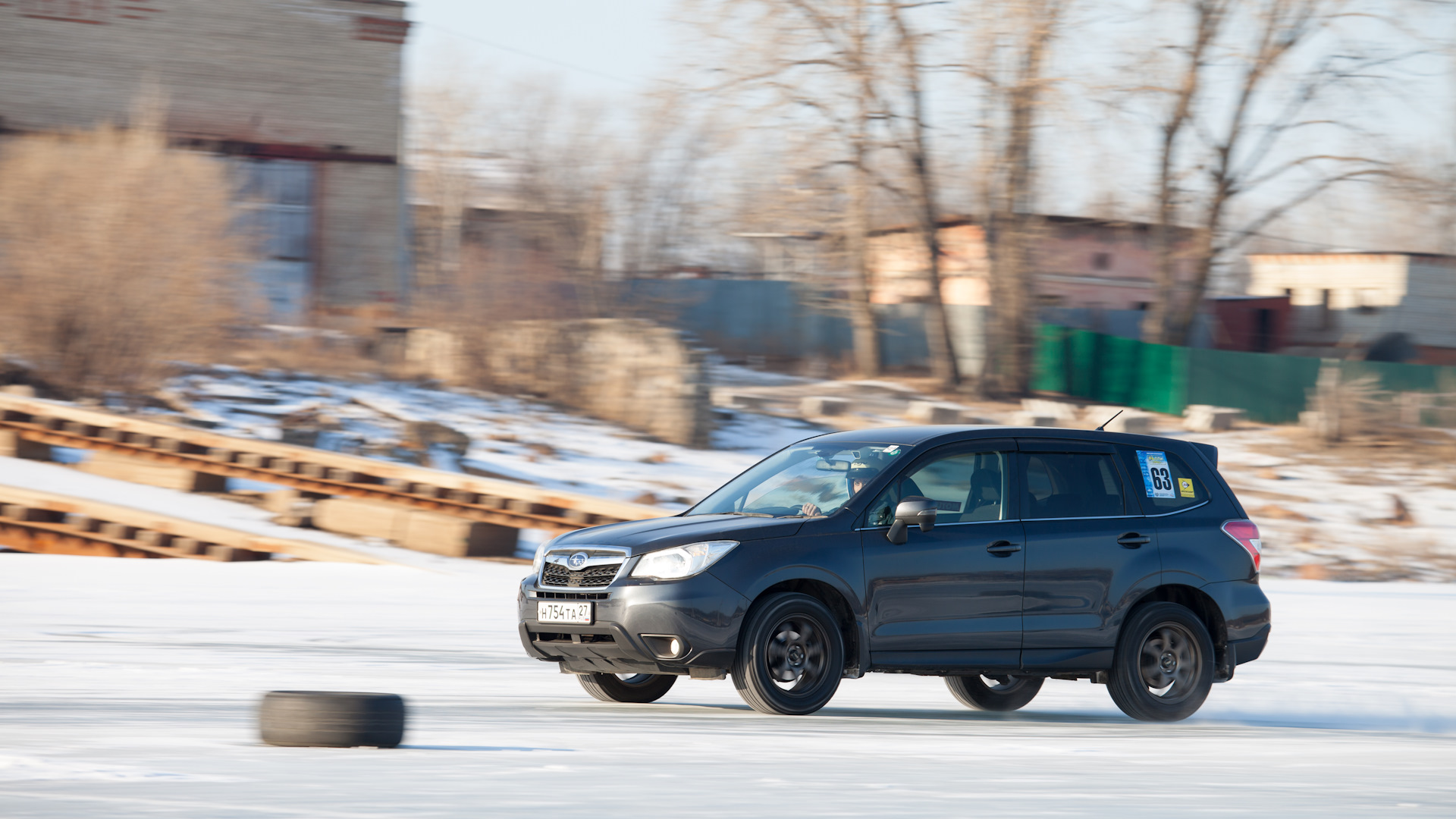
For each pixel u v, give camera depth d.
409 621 22.23
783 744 11.05
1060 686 18.69
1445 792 9.22
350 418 48.84
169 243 48.44
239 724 11.28
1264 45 71.50
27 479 36.03
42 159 47.97
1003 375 71.44
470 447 46.78
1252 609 15.38
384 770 8.82
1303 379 75.62
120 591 24.66
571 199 83.50
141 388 48.19
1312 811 8.19
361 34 71.25
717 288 83.62
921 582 13.84
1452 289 96.75
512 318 58.53
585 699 14.67
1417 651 22.56
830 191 68.44
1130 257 87.81
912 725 13.05
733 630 13.05
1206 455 15.78
